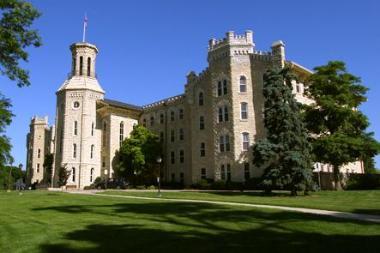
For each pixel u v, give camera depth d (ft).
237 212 61.31
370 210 64.69
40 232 44.88
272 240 39.34
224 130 154.40
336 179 134.92
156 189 164.45
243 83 154.10
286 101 118.62
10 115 60.13
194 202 82.23
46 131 269.85
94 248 36.73
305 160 110.32
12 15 55.26
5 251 36.24
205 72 171.83
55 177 189.78
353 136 131.64
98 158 197.06
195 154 169.37
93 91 198.49
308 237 40.81
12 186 244.01
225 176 151.33
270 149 112.47
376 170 244.83
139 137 191.52
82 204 80.02
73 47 206.28
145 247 36.78
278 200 87.15
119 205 76.74
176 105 196.65
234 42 157.79
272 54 148.97
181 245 37.35
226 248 36.01
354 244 37.29
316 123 133.80
